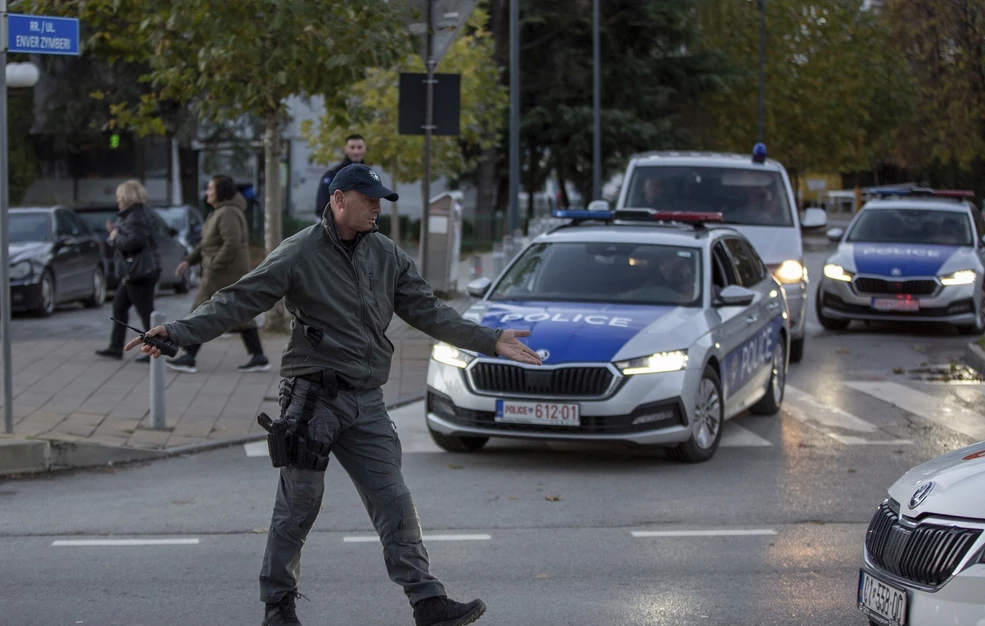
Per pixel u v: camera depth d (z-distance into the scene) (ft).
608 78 232.32
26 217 119.96
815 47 261.44
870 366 85.76
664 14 231.30
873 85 259.80
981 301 100.78
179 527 43.29
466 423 52.75
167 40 83.82
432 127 87.51
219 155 211.41
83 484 50.11
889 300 99.96
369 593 35.55
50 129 201.36
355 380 29.50
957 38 135.03
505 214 243.19
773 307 66.33
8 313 54.03
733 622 32.96
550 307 56.13
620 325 53.36
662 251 60.03
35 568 38.09
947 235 105.70
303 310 29.40
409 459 54.95
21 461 51.93
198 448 56.39
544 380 51.47
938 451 57.11
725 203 92.17
